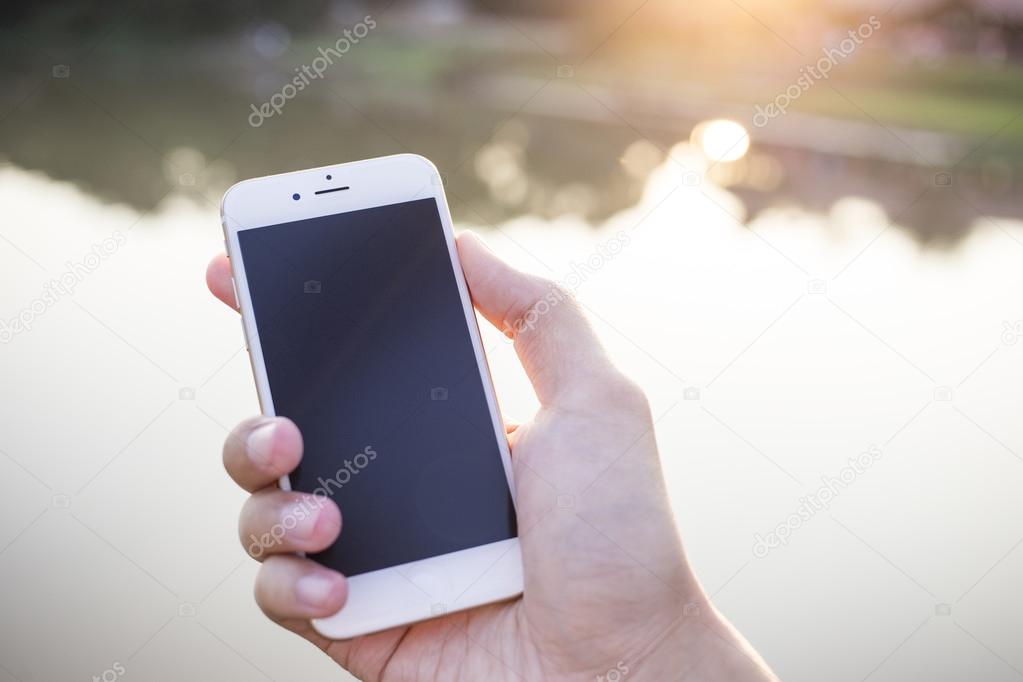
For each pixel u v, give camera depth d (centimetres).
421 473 78
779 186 205
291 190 80
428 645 78
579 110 279
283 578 76
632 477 78
